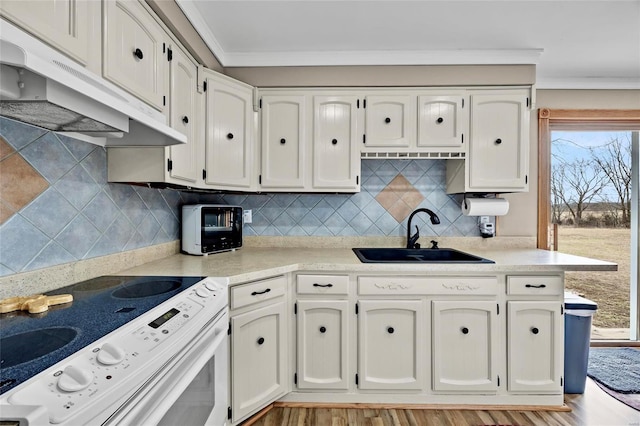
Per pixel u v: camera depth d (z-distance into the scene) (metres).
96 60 1.03
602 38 1.90
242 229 2.39
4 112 0.84
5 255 1.00
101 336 0.76
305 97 2.12
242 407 1.56
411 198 2.46
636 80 2.43
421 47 2.04
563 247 2.59
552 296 1.78
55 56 0.71
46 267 1.13
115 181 1.44
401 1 1.60
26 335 0.76
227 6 1.63
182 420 0.95
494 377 1.78
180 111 1.58
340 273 1.79
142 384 0.70
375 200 2.46
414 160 2.46
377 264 1.77
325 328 1.80
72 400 0.55
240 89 2.01
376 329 1.80
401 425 1.69
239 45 2.01
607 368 2.24
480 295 1.78
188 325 0.95
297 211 2.46
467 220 2.45
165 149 1.44
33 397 0.52
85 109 0.85
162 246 1.88
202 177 1.79
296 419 1.73
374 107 2.12
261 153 2.12
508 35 1.89
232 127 1.96
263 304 1.66
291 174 2.13
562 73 2.37
